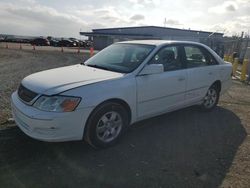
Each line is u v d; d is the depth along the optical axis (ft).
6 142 13.46
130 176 10.94
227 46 85.61
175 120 18.02
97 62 16.33
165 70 15.78
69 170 11.23
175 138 14.96
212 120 18.30
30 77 14.05
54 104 11.56
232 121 18.22
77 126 11.98
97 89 12.46
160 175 11.08
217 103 21.08
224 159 12.63
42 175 10.78
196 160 12.46
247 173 11.44
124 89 13.38
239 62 65.26
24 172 10.93
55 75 13.71
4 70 41.24
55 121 11.43
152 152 13.15
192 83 17.48
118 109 13.46
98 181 10.54
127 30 169.17
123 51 16.51
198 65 18.25
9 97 22.47
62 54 91.71
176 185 10.41
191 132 15.94
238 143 14.56
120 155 12.73
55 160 11.99
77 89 11.99
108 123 13.29
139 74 14.25
